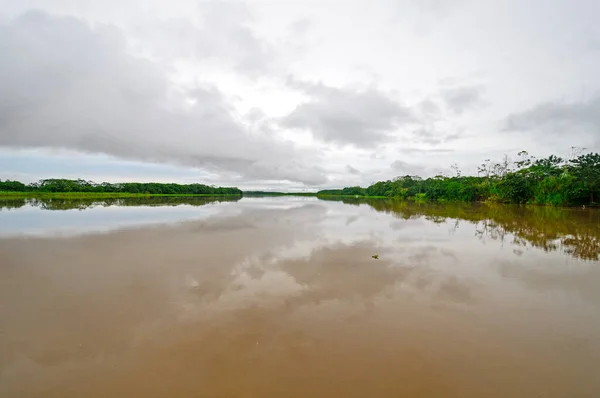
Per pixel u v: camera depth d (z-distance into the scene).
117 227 18.06
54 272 9.10
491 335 5.67
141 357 4.91
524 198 44.56
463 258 11.31
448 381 4.36
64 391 4.16
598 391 4.18
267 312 6.59
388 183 108.38
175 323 6.05
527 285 8.41
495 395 4.09
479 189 55.69
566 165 43.22
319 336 5.61
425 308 6.87
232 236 15.49
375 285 8.36
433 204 51.97
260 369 4.62
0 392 4.13
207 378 4.41
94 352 5.05
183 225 19.45
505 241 14.62
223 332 5.72
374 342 5.41
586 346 5.32
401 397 4.04
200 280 8.59
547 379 4.42
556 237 15.71
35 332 5.66
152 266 9.82
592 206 37.00
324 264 10.41
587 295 7.68
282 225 20.34
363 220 24.06
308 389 4.18
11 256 10.91
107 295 7.41
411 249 12.82
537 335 5.68
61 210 30.00
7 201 45.66
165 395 4.08
